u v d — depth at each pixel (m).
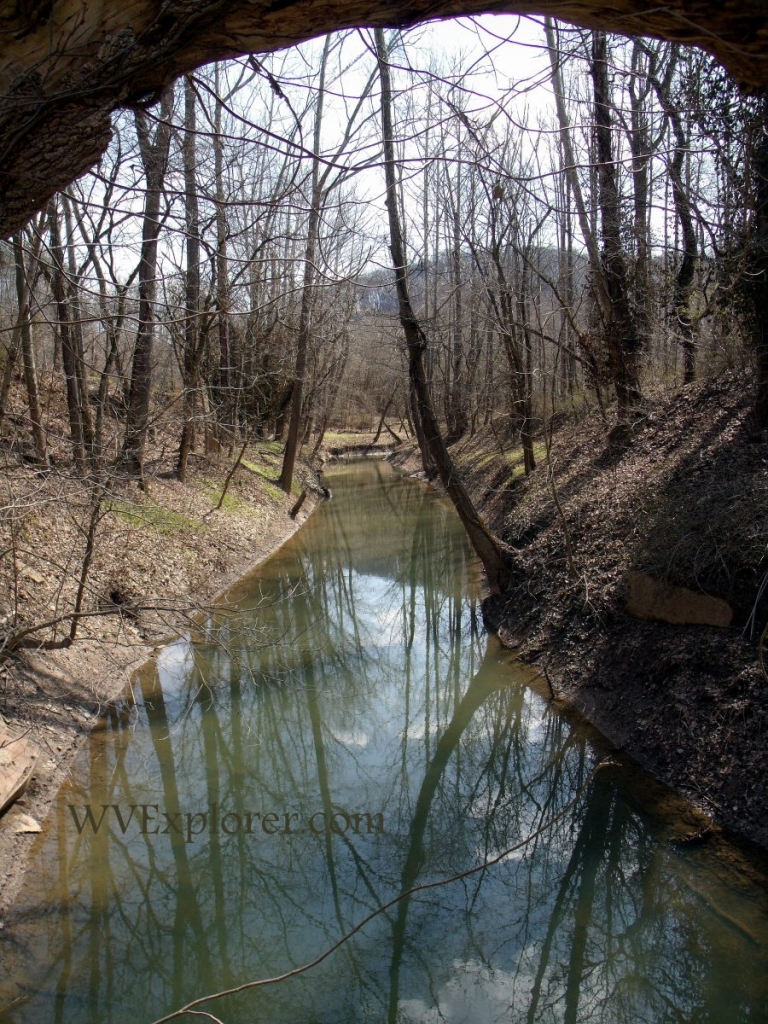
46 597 9.19
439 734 9.38
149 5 2.28
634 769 7.34
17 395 14.38
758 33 2.47
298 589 14.81
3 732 6.99
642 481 11.38
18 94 2.24
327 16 2.47
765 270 8.16
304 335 19.14
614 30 2.66
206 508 16.72
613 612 9.29
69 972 5.13
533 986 5.20
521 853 6.77
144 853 6.45
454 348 29.09
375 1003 5.04
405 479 31.97
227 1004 5.04
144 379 12.72
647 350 14.97
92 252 7.43
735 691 6.96
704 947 5.32
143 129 6.58
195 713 9.18
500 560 12.86
